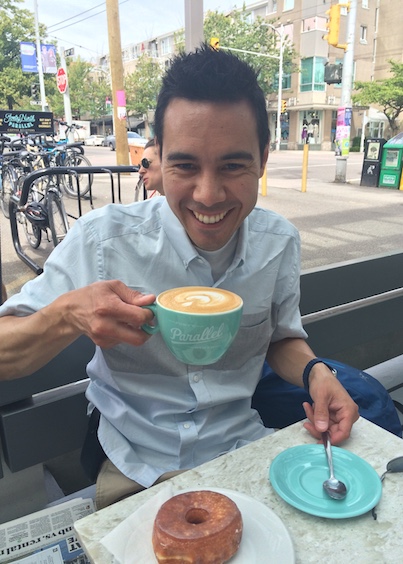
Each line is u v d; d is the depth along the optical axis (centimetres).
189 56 96
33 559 119
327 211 705
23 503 159
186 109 92
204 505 79
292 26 2770
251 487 93
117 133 708
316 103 2919
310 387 124
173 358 121
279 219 140
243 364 134
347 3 1047
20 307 112
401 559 76
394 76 2220
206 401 125
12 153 627
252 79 95
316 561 76
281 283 138
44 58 738
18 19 512
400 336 305
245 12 2403
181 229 119
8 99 704
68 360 149
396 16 2095
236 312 83
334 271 218
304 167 927
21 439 145
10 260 391
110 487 123
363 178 1073
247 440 136
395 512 86
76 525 84
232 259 125
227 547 73
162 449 127
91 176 448
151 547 77
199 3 238
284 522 84
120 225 121
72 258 118
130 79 2114
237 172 97
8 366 105
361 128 2803
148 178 300
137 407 128
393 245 503
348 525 83
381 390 161
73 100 1670
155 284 121
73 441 155
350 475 95
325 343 220
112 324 87
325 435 107
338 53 2856
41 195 448
